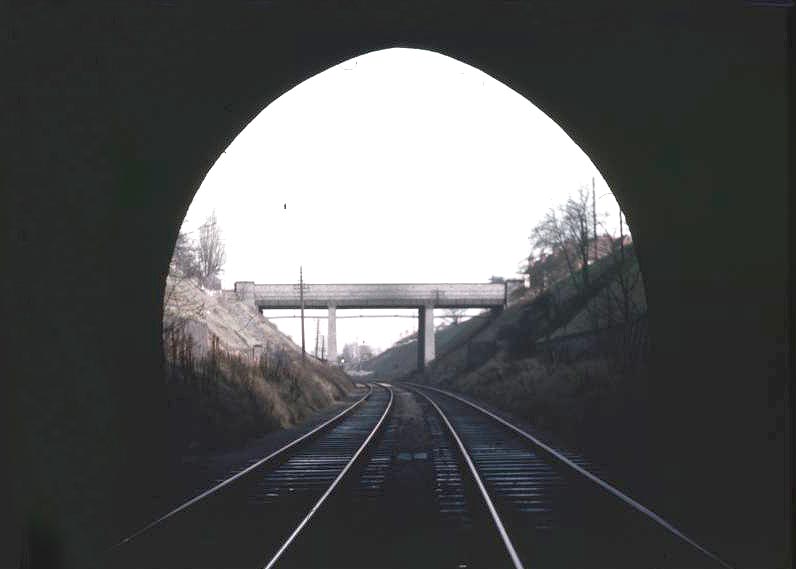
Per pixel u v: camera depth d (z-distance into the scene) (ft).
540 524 35.73
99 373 37.29
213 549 31.99
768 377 33.22
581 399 84.17
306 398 129.29
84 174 34.96
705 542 31.50
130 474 40.50
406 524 36.22
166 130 39.04
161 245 43.80
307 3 35.60
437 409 120.16
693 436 40.96
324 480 50.01
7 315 28.94
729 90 34.09
